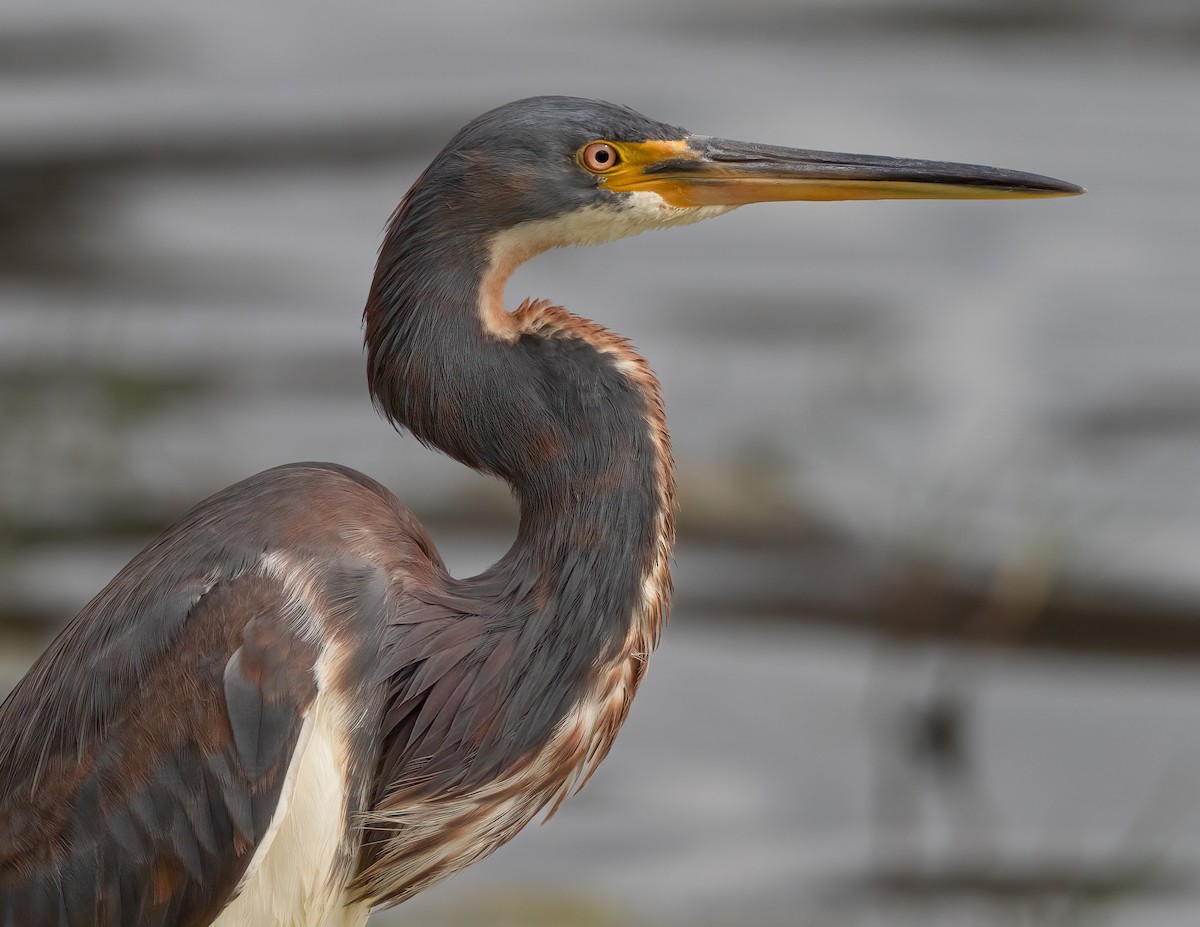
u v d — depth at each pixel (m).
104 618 5.31
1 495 12.44
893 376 15.12
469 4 24.80
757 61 22.41
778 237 18.17
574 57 22.59
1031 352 15.59
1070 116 20.69
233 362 15.07
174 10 23.94
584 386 5.34
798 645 12.19
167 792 5.03
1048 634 12.16
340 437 14.11
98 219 17.88
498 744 5.21
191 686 5.02
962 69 22.12
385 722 5.22
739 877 9.71
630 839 10.23
